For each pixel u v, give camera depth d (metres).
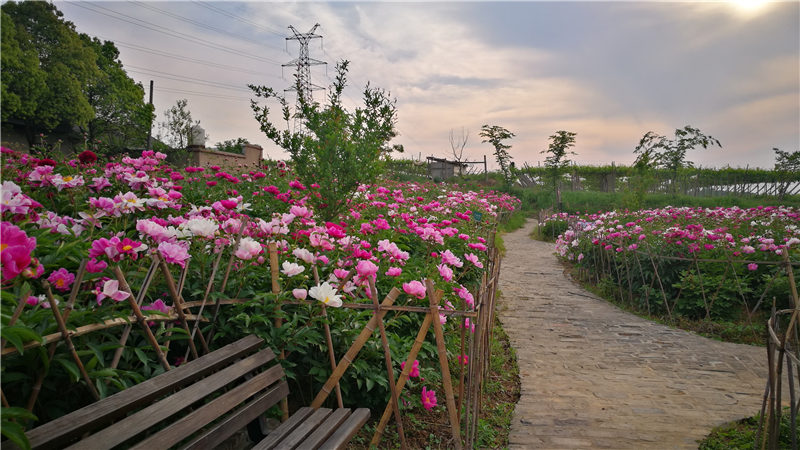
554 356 5.11
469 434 3.06
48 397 1.88
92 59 23.20
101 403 1.51
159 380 1.74
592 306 7.39
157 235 1.97
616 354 5.21
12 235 1.33
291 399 3.09
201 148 14.54
